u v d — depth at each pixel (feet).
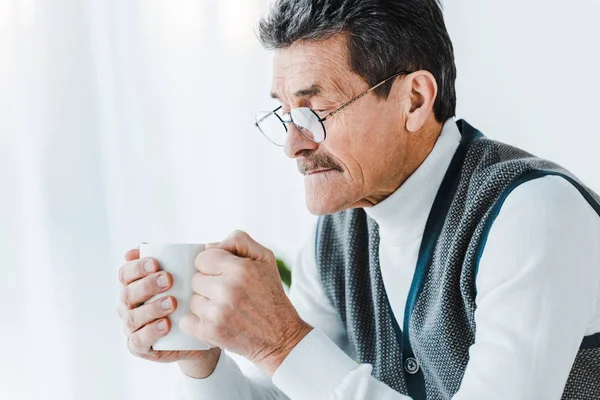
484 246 3.12
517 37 6.79
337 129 3.31
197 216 6.57
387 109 3.37
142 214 6.34
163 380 6.34
